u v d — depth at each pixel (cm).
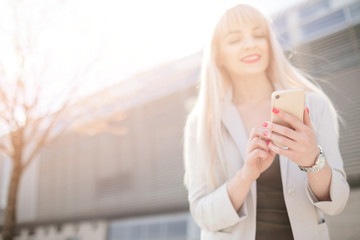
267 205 113
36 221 916
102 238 771
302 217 105
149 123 747
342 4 521
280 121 96
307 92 127
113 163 798
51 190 924
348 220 449
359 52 488
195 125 136
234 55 129
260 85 133
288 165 111
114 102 650
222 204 106
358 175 451
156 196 689
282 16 581
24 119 460
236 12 132
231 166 118
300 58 532
